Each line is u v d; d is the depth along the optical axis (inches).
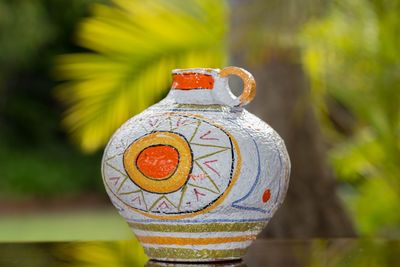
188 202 81.1
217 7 169.5
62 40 494.0
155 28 168.2
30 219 436.8
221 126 82.6
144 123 84.1
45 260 93.9
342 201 161.2
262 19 149.7
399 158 185.3
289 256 97.7
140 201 82.4
